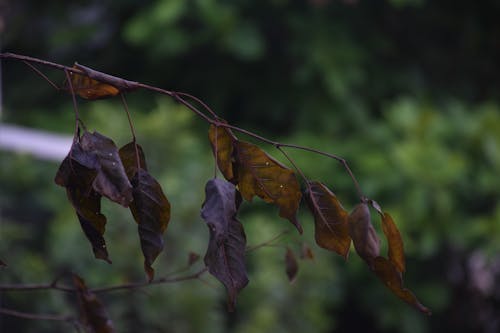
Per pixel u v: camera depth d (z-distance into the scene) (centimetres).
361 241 177
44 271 543
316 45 912
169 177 664
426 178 823
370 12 970
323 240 187
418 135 859
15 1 905
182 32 926
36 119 906
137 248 599
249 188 189
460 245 891
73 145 175
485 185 847
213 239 170
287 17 929
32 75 977
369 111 967
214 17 896
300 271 740
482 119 871
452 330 1022
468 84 1023
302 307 743
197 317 611
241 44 905
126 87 181
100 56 1011
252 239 760
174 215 636
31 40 984
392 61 984
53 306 522
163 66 987
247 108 982
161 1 931
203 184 692
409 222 834
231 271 175
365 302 931
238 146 188
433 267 959
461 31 1014
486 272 1021
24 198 603
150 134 716
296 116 965
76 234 596
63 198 618
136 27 912
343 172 901
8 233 532
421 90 981
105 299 593
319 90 952
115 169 175
